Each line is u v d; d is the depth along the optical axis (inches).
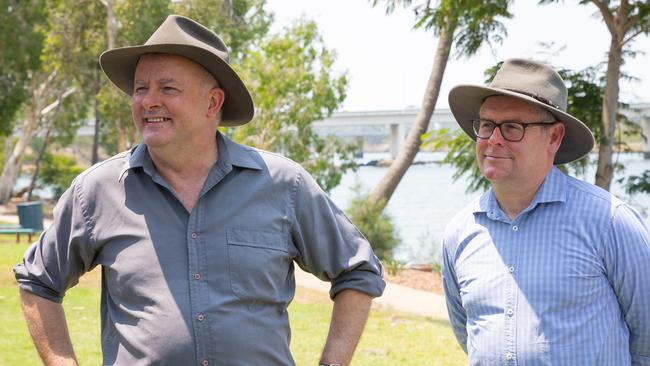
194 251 110.6
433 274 531.5
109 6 1190.3
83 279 445.7
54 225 117.7
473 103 130.3
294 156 834.8
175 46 109.6
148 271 110.4
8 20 1238.3
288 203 117.2
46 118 1672.0
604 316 117.2
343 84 832.9
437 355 296.4
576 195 120.9
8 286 425.1
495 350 119.6
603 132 498.9
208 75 114.0
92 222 114.5
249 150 118.3
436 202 1277.1
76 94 1579.7
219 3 1152.2
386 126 2148.1
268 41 824.3
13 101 1301.7
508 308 119.4
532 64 123.2
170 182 114.0
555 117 121.2
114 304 114.0
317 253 120.3
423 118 658.2
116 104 1229.7
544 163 121.1
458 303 132.0
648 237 118.4
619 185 521.3
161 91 111.6
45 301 118.9
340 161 880.9
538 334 116.8
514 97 120.4
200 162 114.2
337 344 120.0
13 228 715.4
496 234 123.6
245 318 111.0
